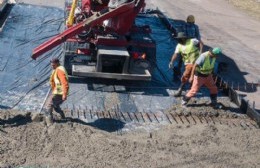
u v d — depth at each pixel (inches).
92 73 499.2
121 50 510.3
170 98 517.3
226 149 421.7
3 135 400.2
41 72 542.6
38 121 429.1
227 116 489.7
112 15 506.6
